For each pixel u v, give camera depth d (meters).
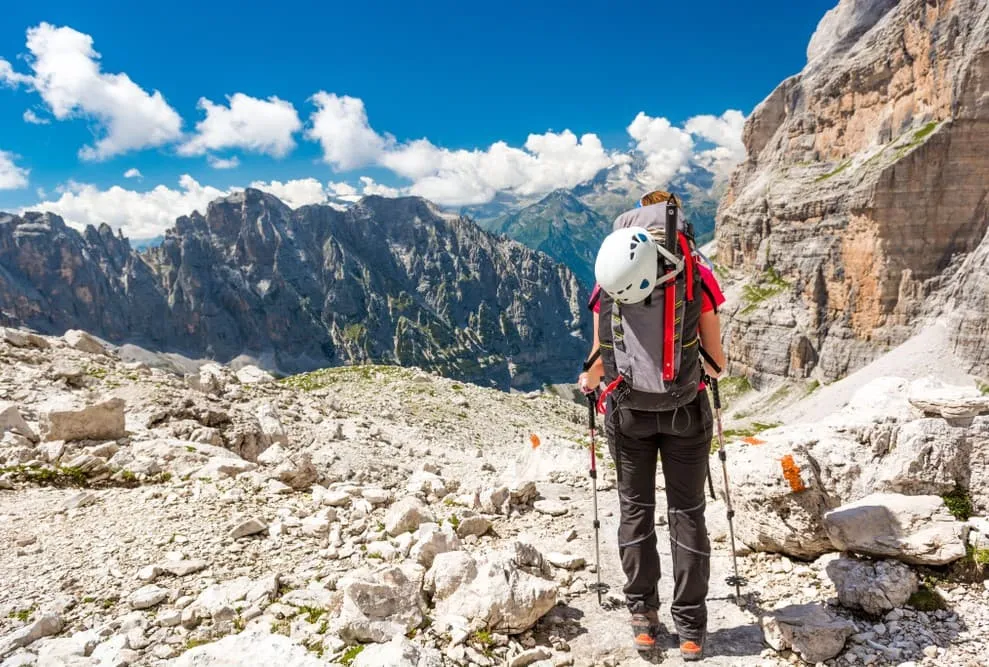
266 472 9.61
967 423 5.27
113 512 7.35
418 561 5.82
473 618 4.57
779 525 5.51
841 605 4.75
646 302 3.88
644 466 4.41
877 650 4.17
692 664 4.27
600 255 3.89
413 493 8.58
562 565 5.96
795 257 195.25
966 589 4.59
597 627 4.82
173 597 5.11
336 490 8.65
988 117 152.38
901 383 6.34
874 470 5.46
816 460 5.59
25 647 4.32
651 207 4.26
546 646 4.57
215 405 15.92
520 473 10.70
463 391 44.62
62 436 11.16
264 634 4.14
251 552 6.14
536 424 40.38
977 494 5.09
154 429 13.20
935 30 164.75
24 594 5.15
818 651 4.20
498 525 7.45
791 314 191.00
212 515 7.21
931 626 4.32
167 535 6.50
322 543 6.43
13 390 15.20
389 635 4.34
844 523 5.05
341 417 25.72
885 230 164.75
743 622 4.79
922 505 4.99
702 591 4.30
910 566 4.82
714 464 6.82
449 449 24.56
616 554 6.36
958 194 158.00
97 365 20.19
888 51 183.25
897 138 174.75
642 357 3.92
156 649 4.25
